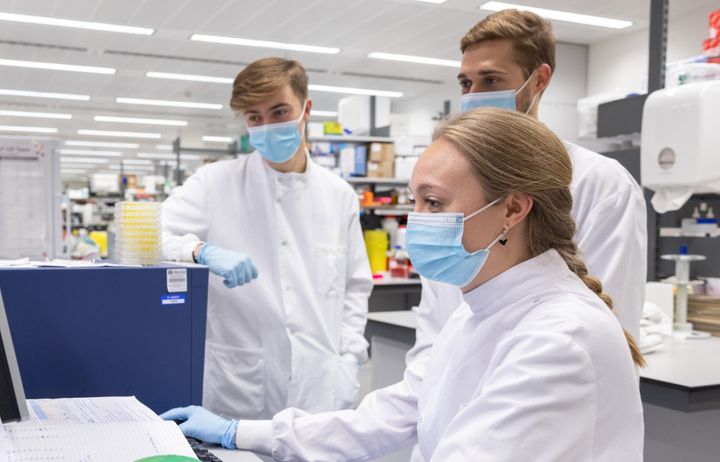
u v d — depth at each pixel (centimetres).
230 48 790
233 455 109
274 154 177
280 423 114
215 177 186
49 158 223
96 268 118
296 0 624
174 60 841
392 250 553
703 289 268
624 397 82
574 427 77
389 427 116
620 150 307
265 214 182
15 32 711
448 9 655
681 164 246
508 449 77
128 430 95
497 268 93
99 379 119
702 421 202
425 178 91
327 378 180
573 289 89
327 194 192
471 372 95
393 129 684
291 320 177
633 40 761
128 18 666
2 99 1065
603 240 138
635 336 139
